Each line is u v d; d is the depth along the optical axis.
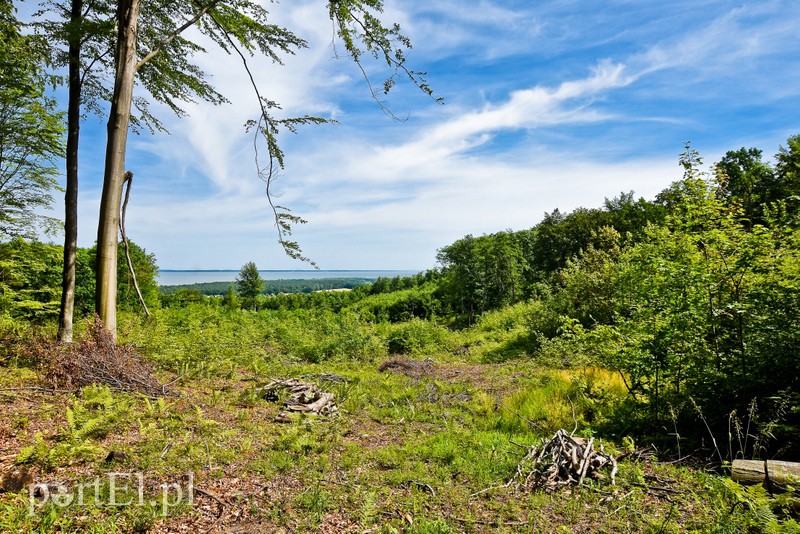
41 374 6.01
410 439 6.09
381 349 16.52
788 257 5.49
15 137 12.25
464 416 7.68
